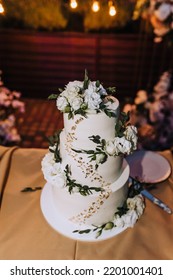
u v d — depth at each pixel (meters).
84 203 0.68
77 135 0.63
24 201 0.79
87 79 0.63
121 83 1.95
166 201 0.80
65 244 0.69
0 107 1.62
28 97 2.05
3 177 0.84
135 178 0.82
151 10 1.31
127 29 1.78
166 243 0.70
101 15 1.60
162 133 1.58
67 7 1.47
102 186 0.68
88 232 0.70
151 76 1.83
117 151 0.63
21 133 1.81
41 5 1.40
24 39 1.85
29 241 0.70
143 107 1.58
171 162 0.91
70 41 1.85
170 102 1.54
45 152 0.94
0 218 0.75
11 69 1.96
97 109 0.61
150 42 1.74
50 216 0.74
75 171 0.66
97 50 1.86
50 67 1.94
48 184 0.83
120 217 0.71
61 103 0.62
